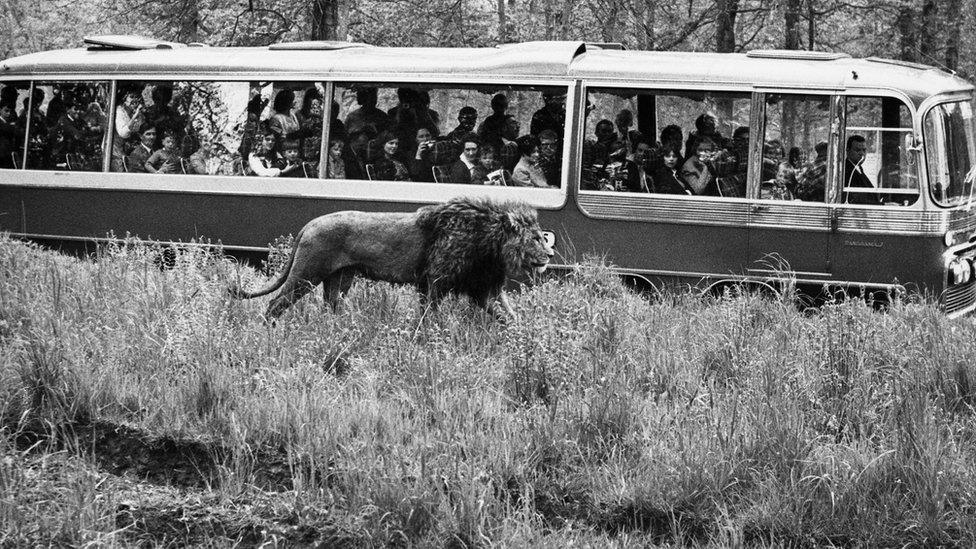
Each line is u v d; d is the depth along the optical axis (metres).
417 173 14.06
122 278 10.26
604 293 11.40
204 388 8.00
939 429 7.73
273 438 7.61
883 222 12.56
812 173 12.81
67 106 15.33
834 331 8.90
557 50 13.67
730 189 13.05
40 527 6.50
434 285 9.76
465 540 6.66
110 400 7.94
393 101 14.08
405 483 6.98
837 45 24.53
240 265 13.34
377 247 9.78
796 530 6.88
